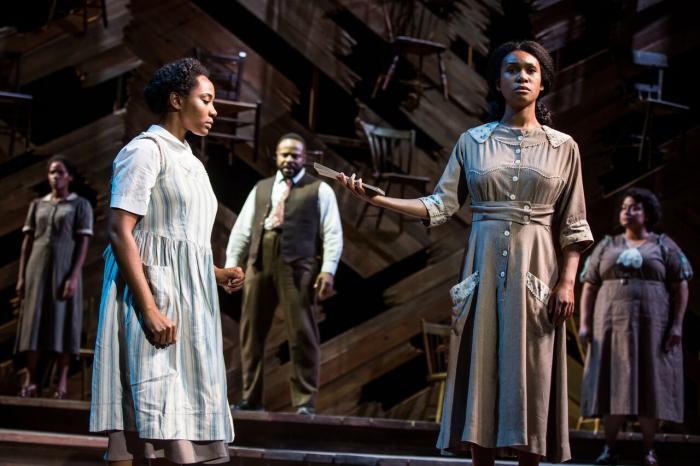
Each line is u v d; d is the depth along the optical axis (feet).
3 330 22.24
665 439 18.51
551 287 9.83
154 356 8.94
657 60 25.63
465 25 26.03
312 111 24.81
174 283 9.23
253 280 19.01
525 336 9.57
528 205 9.89
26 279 20.17
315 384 18.71
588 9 26.35
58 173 20.53
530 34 26.53
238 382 22.95
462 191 10.48
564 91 25.71
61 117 25.50
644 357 17.57
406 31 25.59
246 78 24.40
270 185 19.58
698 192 25.57
